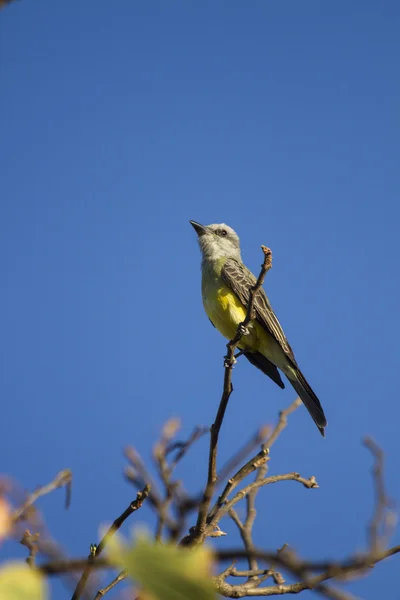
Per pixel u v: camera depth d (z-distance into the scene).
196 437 6.55
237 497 7.38
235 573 7.22
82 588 4.82
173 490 6.10
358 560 3.89
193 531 6.98
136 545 2.24
